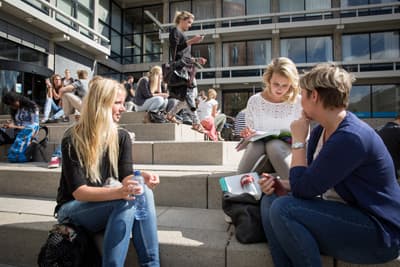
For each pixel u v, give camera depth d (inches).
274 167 67.4
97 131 56.0
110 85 58.7
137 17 586.9
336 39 500.1
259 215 58.5
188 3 567.5
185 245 57.9
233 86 534.0
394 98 476.7
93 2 470.6
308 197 46.5
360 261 46.4
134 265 59.2
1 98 298.7
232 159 129.7
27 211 80.5
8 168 103.7
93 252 56.3
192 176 84.4
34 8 331.9
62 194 58.7
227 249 55.7
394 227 42.3
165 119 164.1
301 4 520.4
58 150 107.9
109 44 536.4
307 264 44.8
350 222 43.4
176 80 152.3
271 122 78.7
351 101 496.4
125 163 61.0
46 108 226.4
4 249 69.5
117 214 52.4
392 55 482.9
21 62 318.3
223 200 63.8
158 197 86.6
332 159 42.9
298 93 75.3
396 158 105.1
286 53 522.9
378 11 484.1
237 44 542.0
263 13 533.0
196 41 153.3
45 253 51.5
